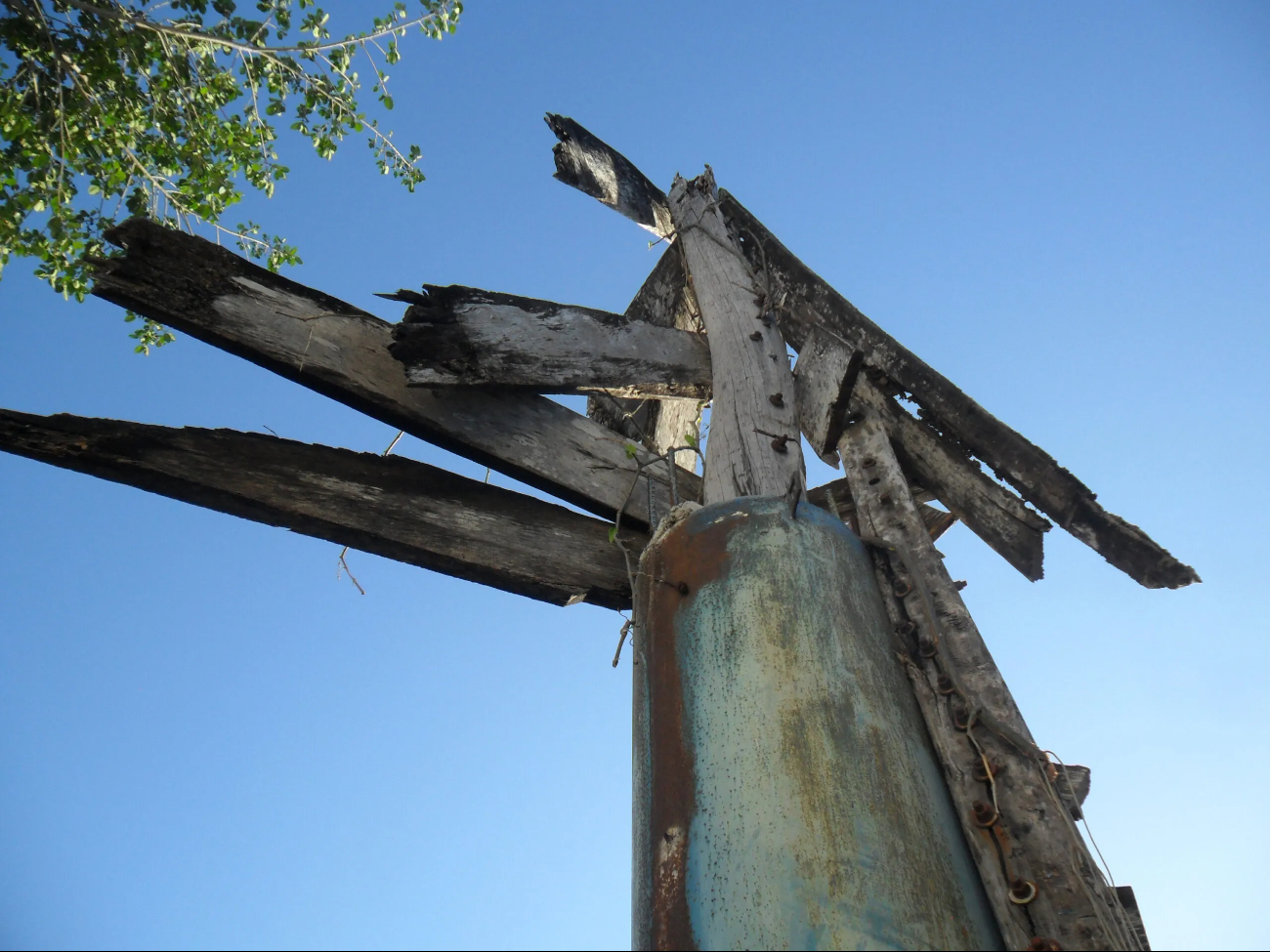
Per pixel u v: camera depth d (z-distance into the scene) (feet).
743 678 8.46
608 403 17.16
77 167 18.07
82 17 17.38
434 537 12.33
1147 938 7.80
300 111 19.48
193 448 11.59
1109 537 12.79
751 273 16.12
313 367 11.96
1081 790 9.48
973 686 9.43
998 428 13.52
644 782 8.75
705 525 10.08
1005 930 7.72
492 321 12.84
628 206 19.43
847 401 12.25
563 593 12.69
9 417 10.76
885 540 11.03
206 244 11.98
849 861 7.16
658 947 7.38
